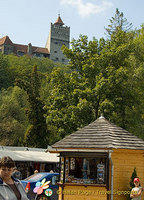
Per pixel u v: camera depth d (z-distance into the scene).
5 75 118.44
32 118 53.25
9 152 31.52
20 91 79.12
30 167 33.56
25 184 19.28
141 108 40.69
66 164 16.86
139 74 38.25
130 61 41.66
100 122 18.27
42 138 52.81
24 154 32.03
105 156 15.95
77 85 40.69
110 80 38.81
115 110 39.34
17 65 139.88
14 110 66.06
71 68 44.06
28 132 52.72
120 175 16.41
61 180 17.08
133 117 40.44
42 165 36.47
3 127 60.09
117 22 60.84
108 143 16.30
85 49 43.97
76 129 38.91
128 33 48.25
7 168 6.43
